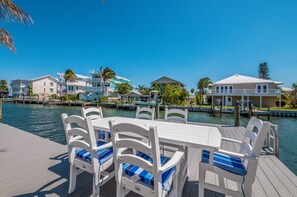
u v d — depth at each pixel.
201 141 1.41
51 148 2.98
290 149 5.10
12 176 1.93
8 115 13.55
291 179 1.95
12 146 3.08
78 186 1.73
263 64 36.56
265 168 2.27
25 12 4.08
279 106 20.05
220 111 14.64
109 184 1.76
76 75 33.34
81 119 1.43
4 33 4.68
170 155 2.64
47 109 19.69
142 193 1.17
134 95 26.70
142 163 1.13
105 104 23.23
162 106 17.62
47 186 1.72
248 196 1.28
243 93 19.59
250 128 1.63
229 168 1.37
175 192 1.37
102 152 1.70
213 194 1.65
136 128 1.11
